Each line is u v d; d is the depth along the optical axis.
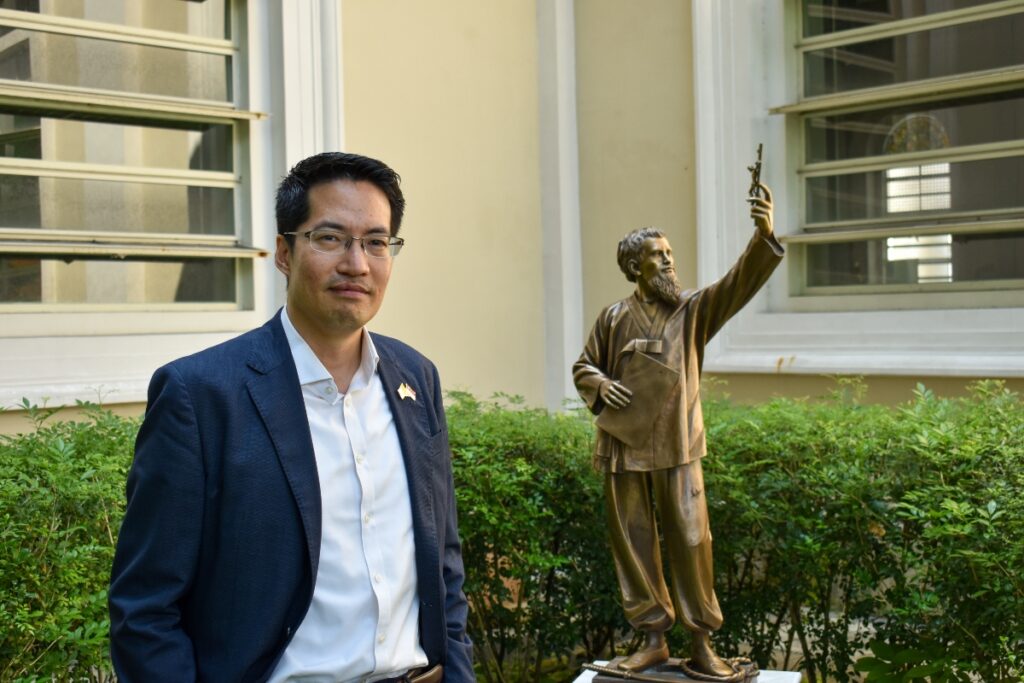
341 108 5.56
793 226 6.04
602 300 6.57
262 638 1.90
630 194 6.44
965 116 5.51
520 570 4.41
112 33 5.07
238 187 5.50
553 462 4.49
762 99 6.00
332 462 2.01
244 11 5.44
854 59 5.85
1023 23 5.28
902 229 5.58
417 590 2.09
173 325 5.22
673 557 3.67
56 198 4.96
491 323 6.32
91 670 3.38
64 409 4.74
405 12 5.92
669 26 6.25
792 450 4.24
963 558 3.67
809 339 5.77
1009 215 5.37
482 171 6.29
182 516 1.89
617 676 3.71
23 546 3.08
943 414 4.16
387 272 2.07
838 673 4.24
